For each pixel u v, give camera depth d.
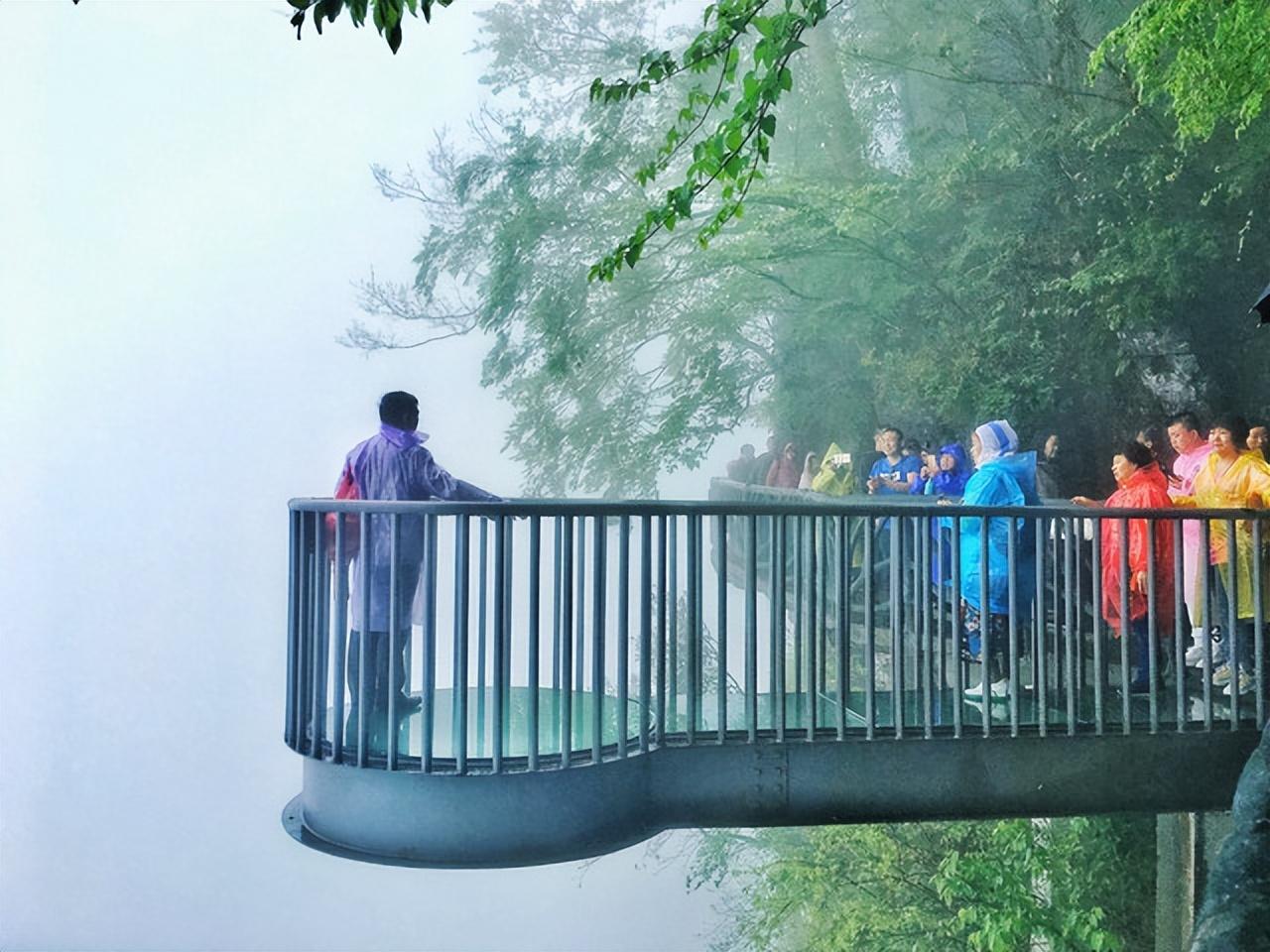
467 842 5.93
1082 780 6.55
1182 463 8.17
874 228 15.82
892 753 6.43
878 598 10.42
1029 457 7.78
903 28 16.52
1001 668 7.71
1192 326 12.85
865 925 14.77
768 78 5.90
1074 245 13.74
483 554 6.21
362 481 6.44
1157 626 6.61
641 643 6.27
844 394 17.98
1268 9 9.21
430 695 5.92
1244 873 3.31
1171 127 12.85
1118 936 12.20
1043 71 14.33
